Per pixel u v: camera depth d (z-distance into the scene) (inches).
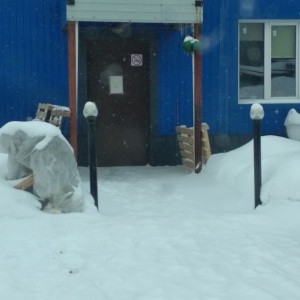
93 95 453.1
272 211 275.1
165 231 238.4
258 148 282.4
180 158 455.2
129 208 301.7
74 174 277.9
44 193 272.4
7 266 196.5
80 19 360.5
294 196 274.5
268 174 297.9
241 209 293.6
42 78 439.2
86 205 279.4
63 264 198.1
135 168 446.0
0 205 258.8
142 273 188.5
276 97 464.8
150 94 451.5
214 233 237.5
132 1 364.8
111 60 453.1
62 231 238.5
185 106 454.0
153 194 341.1
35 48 438.0
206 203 314.7
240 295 170.1
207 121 455.5
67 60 441.1
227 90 456.1
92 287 176.9
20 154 272.1
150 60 450.0
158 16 367.9
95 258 203.8
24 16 435.8
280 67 464.4
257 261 201.8
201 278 184.5
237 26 454.0
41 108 418.9
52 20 438.0
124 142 458.6
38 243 221.0
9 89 437.4
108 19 363.3
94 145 279.9
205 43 452.1
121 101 456.4
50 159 270.1
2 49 434.9
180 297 168.4
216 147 456.8
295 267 196.2
